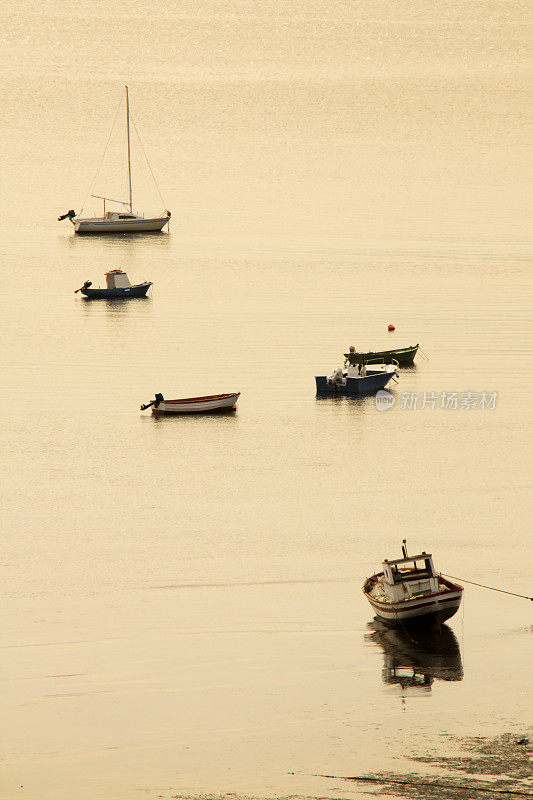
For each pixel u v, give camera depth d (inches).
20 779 4918.8
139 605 6530.5
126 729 5315.0
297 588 6742.1
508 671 5792.3
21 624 6294.3
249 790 4840.1
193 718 5403.5
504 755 5083.7
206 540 7480.3
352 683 5698.8
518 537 7514.8
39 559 7190.0
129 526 7736.2
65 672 5787.4
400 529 7667.3
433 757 5078.7
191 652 5989.2
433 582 6200.8
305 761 5049.2
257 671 5807.1
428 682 5703.7
